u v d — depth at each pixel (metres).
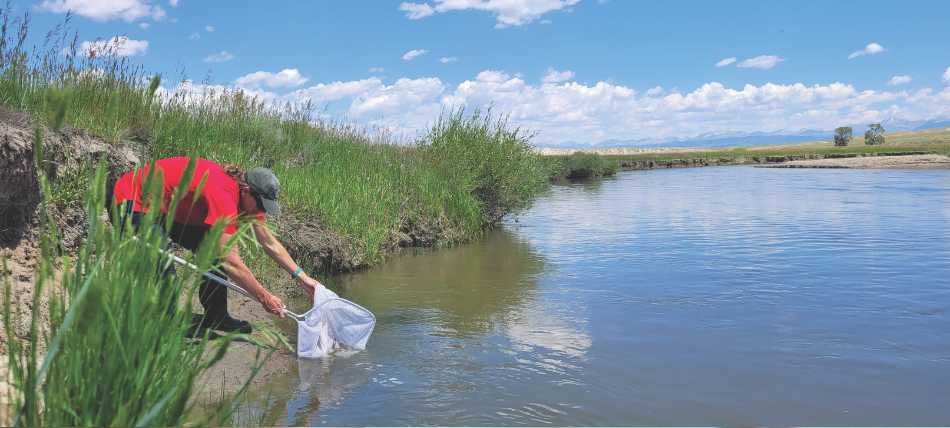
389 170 11.23
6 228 4.28
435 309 6.03
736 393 3.87
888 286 7.07
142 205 2.23
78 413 2.08
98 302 1.76
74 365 2.09
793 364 4.41
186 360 2.38
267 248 4.39
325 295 4.52
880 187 25.62
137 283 2.16
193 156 2.20
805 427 3.39
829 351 4.70
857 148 86.31
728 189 25.50
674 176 38.00
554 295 6.67
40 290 2.02
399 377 4.08
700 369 4.30
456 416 3.47
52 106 1.80
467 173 12.32
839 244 10.35
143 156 5.88
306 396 3.70
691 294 6.69
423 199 11.05
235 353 4.20
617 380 4.07
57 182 4.78
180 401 2.21
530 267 8.41
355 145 12.02
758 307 6.09
